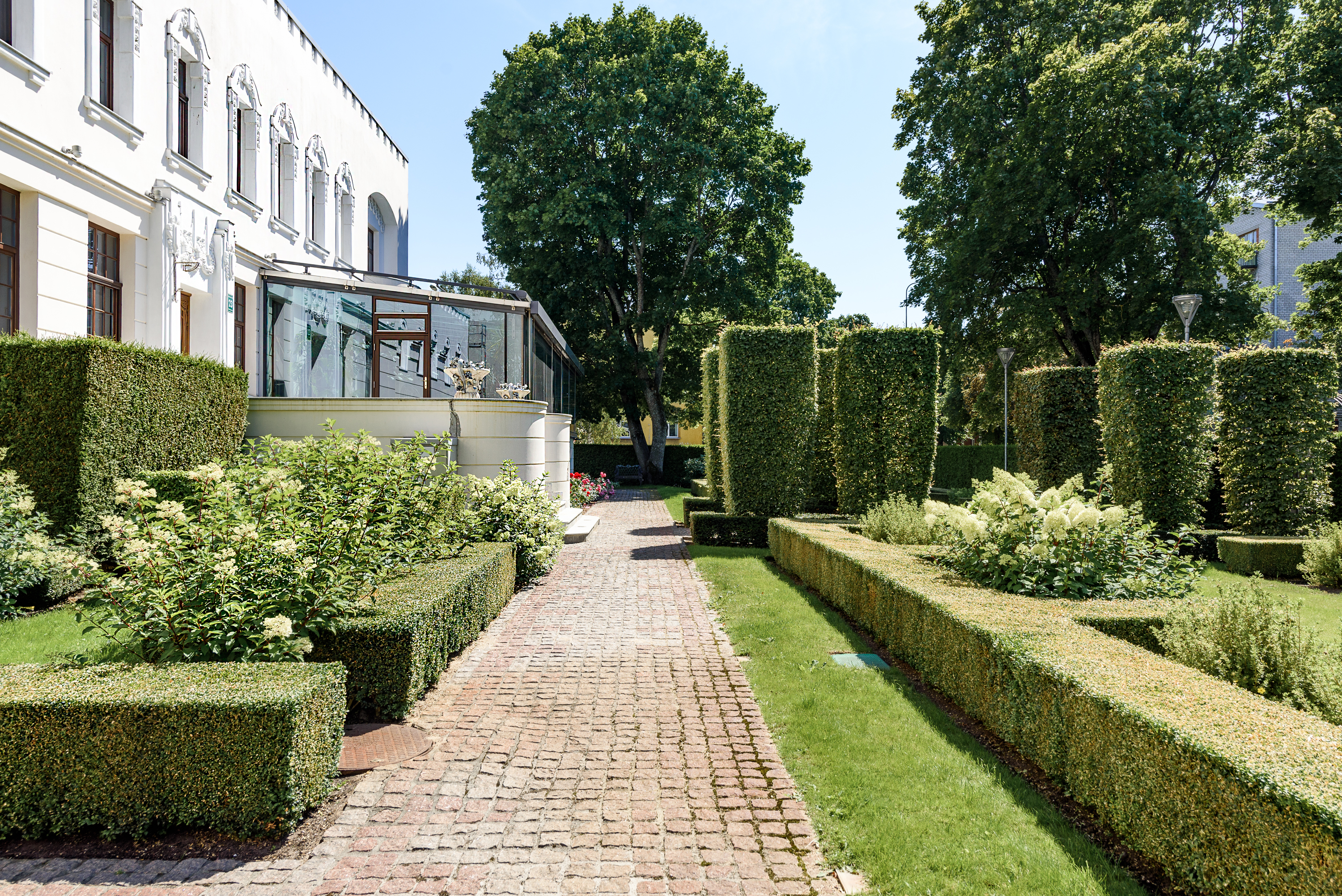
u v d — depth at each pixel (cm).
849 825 304
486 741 403
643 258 2850
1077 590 534
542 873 274
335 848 291
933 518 651
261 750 294
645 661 562
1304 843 198
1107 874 262
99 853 285
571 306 2784
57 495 689
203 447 903
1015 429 1453
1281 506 1078
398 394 1472
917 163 2333
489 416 1093
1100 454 1311
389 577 558
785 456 1247
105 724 291
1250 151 1878
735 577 911
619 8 2616
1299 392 1080
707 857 285
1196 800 236
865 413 1206
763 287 2883
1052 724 326
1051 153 1888
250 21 1391
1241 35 1911
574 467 3238
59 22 897
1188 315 1302
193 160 1220
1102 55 1769
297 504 513
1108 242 1911
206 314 1245
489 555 685
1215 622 383
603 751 389
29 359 695
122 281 1045
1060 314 2077
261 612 389
